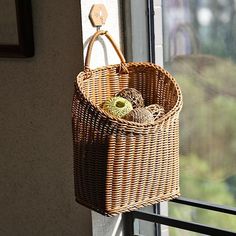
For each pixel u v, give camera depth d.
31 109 1.62
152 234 1.61
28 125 1.64
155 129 1.31
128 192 1.32
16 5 1.54
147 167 1.33
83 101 1.31
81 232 1.56
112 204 1.31
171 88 1.42
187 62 1.51
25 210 1.70
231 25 1.41
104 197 1.31
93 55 1.48
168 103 1.44
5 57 1.62
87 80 1.42
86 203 1.36
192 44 1.49
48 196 1.62
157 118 1.38
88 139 1.32
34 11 1.55
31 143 1.64
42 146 1.61
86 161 1.34
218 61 1.44
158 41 1.56
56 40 1.52
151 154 1.33
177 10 1.51
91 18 1.46
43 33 1.54
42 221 1.65
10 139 1.70
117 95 1.46
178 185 1.41
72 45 1.49
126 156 1.30
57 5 1.50
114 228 1.57
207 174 1.49
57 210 1.61
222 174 1.47
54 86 1.55
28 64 1.60
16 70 1.64
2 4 1.59
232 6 1.40
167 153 1.36
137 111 1.33
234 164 1.44
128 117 1.33
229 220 1.46
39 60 1.57
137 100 1.43
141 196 1.34
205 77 1.47
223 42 1.43
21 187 1.69
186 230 1.53
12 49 1.59
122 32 1.56
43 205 1.64
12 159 1.70
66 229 1.59
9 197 1.74
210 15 1.45
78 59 1.48
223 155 1.46
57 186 1.59
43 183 1.63
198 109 1.49
